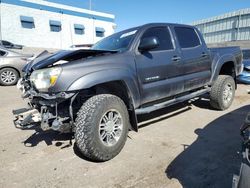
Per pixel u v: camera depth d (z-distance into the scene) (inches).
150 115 188.5
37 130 160.7
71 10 1125.1
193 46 173.5
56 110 110.0
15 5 952.9
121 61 124.6
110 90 132.1
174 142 136.7
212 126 161.2
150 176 102.6
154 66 139.9
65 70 107.0
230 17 1061.8
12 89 315.0
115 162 115.9
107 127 116.5
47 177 105.0
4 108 219.9
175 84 154.4
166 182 97.7
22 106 225.8
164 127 162.1
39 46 1040.2
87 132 108.1
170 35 157.6
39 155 126.1
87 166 113.2
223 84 189.6
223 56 196.2
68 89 106.0
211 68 186.1
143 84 135.0
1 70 337.1
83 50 122.4
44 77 110.1
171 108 207.2
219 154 119.6
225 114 188.2
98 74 113.2
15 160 121.3
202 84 180.5
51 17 1065.5
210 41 1187.3
